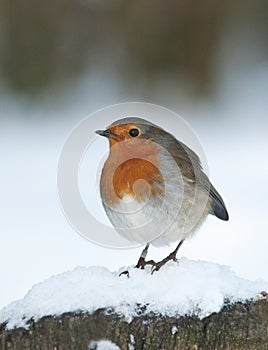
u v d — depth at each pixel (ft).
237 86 70.13
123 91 70.08
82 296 15.80
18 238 35.50
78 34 71.20
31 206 41.81
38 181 47.73
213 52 71.77
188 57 71.20
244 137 58.54
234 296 15.99
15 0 69.46
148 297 15.80
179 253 32.35
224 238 34.88
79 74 70.18
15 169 50.72
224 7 72.64
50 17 70.33
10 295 27.78
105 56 71.36
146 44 71.67
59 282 16.30
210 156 53.16
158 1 71.67
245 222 37.68
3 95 67.26
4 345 15.48
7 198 43.62
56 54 69.82
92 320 15.48
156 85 70.44
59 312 15.60
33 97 67.51
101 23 71.97
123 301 15.74
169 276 16.42
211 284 16.12
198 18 71.72
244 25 73.00
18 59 68.54
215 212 23.26
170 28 71.72
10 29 69.00
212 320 15.57
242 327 15.55
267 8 72.79
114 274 17.03
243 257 32.19
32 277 29.91
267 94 68.85
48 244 34.42
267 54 72.08
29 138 58.95
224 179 47.09
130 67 71.31
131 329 15.47
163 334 15.49
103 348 15.42
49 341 15.44
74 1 71.10
